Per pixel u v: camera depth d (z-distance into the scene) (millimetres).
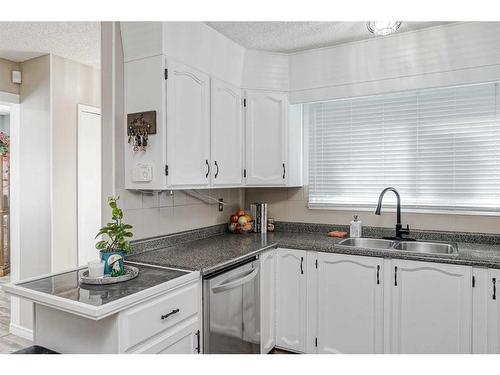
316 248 2570
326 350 2539
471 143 2650
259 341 2504
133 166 2219
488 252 2314
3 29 2664
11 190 3414
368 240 2830
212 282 2025
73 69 3346
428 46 2557
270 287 2660
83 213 3422
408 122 2855
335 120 3139
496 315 2066
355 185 3072
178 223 2721
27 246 3336
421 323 2250
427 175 2797
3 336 3264
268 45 2826
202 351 1976
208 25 2424
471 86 2637
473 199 2654
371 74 2748
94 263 1768
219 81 2619
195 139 2363
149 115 2131
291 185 3078
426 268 2230
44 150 3209
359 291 2426
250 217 3320
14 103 3312
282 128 3014
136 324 1565
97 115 3564
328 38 2715
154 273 1911
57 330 1694
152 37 2119
